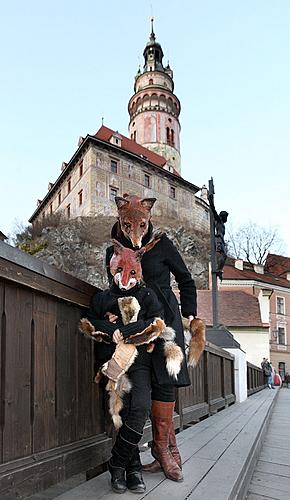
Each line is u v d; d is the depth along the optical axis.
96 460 2.59
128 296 2.37
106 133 58.59
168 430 2.51
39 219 60.16
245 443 3.68
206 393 5.70
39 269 2.12
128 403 2.25
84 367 2.65
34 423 2.07
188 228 58.53
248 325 29.41
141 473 2.40
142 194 56.94
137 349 2.29
